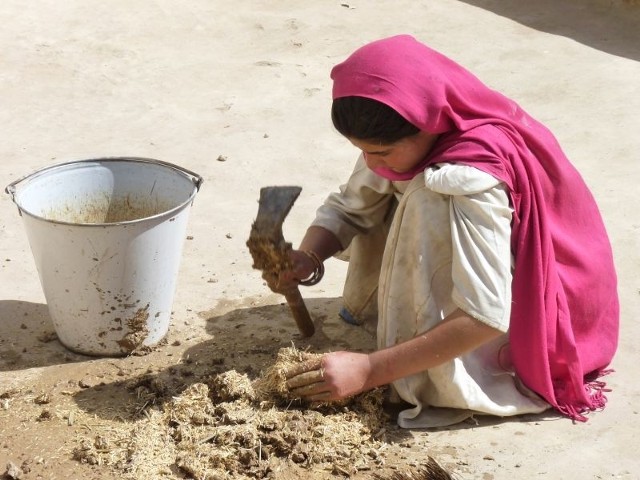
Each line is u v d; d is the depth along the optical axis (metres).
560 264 2.25
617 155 3.27
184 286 2.68
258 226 2.23
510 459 2.15
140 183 2.51
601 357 2.33
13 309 2.58
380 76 2.05
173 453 2.13
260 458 2.10
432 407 2.25
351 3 4.61
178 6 4.51
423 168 2.17
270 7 4.56
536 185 2.16
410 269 2.19
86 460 2.13
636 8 4.41
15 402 2.28
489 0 4.64
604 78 3.78
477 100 2.16
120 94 3.72
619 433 2.21
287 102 3.67
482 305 2.10
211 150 3.34
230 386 2.20
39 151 3.33
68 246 2.29
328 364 2.14
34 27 4.22
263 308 2.60
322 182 3.16
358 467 2.12
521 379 2.26
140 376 2.33
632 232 2.86
